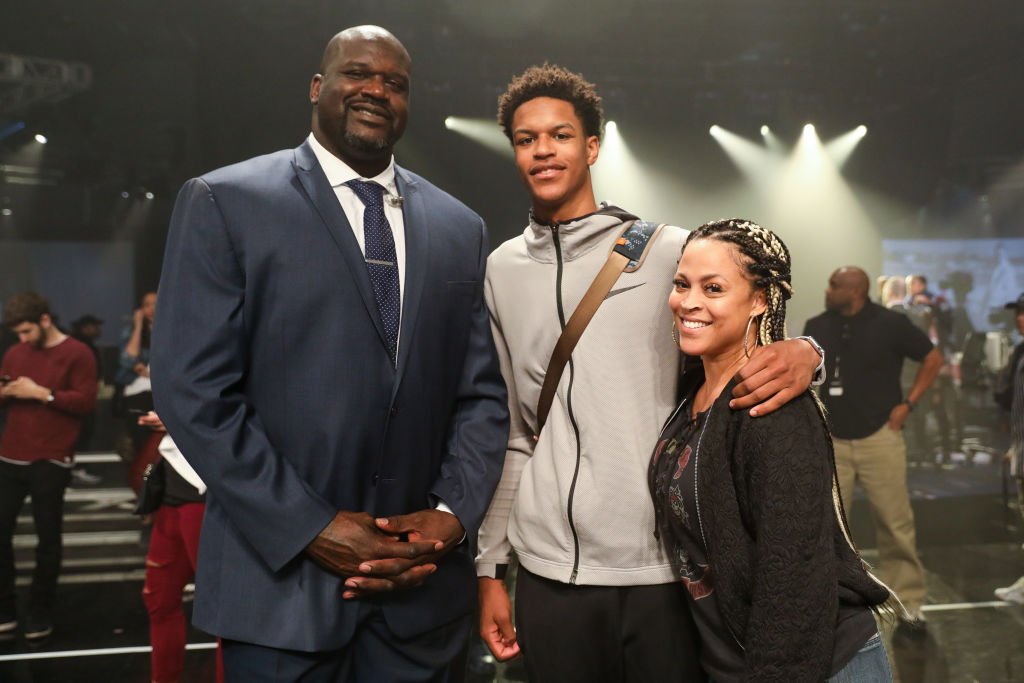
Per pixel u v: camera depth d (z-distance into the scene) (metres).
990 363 10.18
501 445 1.76
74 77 9.91
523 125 1.78
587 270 1.75
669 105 11.86
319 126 1.66
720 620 1.45
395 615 1.60
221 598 1.53
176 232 1.55
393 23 10.06
